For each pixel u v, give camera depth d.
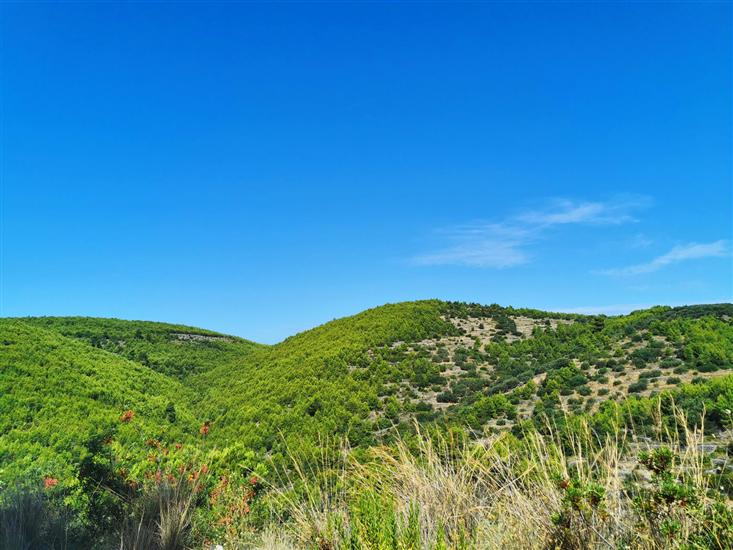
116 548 4.66
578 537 2.49
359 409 29.11
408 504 3.29
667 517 2.34
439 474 3.54
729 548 2.07
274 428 27.77
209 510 5.73
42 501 5.09
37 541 4.62
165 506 5.21
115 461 5.86
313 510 3.76
